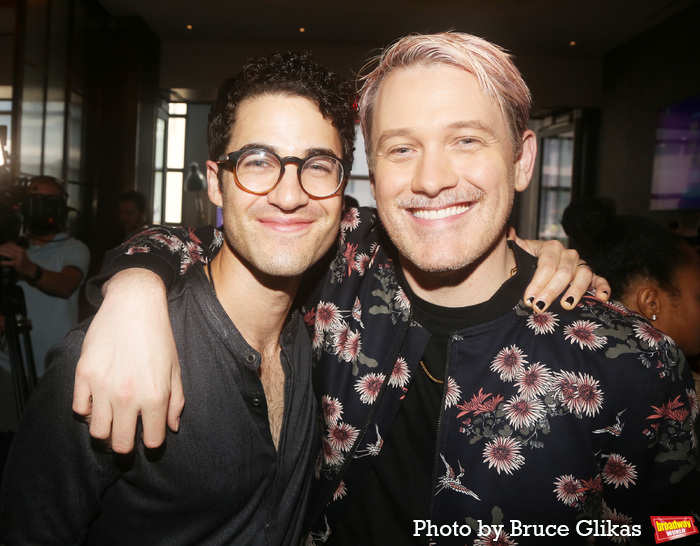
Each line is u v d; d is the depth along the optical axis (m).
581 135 10.32
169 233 1.23
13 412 2.25
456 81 1.07
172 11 8.30
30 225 2.72
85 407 0.88
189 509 1.09
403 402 1.23
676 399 1.06
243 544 1.14
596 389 1.07
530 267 1.20
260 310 1.18
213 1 7.93
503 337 1.13
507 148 1.11
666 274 1.46
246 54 9.42
